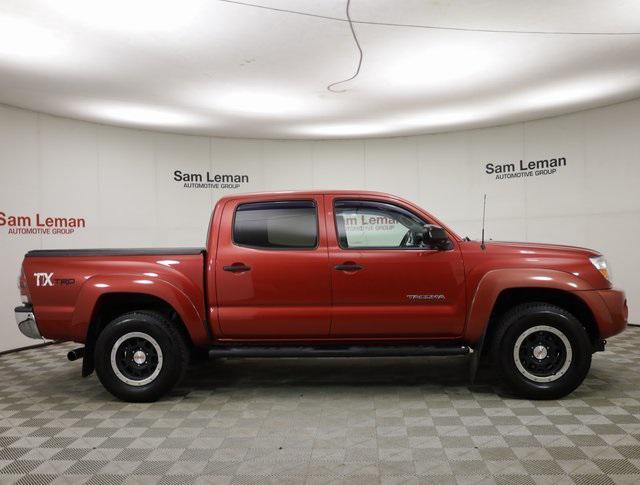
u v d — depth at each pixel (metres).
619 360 5.00
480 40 4.76
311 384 4.41
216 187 8.79
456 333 3.91
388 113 7.36
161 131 8.32
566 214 7.68
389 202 4.09
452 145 8.66
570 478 2.53
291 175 9.11
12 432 3.37
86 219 7.44
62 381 4.78
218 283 3.91
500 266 3.84
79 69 5.30
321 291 3.89
